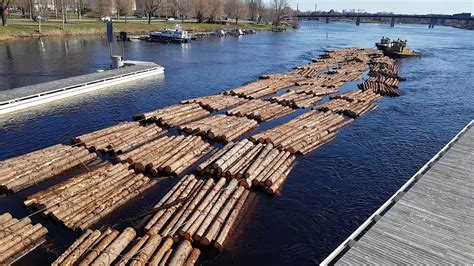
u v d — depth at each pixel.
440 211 22.72
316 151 37.03
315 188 30.31
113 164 32.28
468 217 22.17
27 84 59.00
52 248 22.67
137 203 27.23
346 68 78.12
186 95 56.06
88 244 21.39
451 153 30.86
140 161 31.61
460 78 73.69
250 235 24.52
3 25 106.75
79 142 35.88
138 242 21.58
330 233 25.16
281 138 37.25
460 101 57.12
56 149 33.75
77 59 81.00
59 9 159.75
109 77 58.28
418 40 158.62
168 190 28.98
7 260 21.34
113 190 27.77
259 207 27.44
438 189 25.16
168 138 36.81
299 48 119.19
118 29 130.38
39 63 75.44
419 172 27.88
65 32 115.75
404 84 67.69
